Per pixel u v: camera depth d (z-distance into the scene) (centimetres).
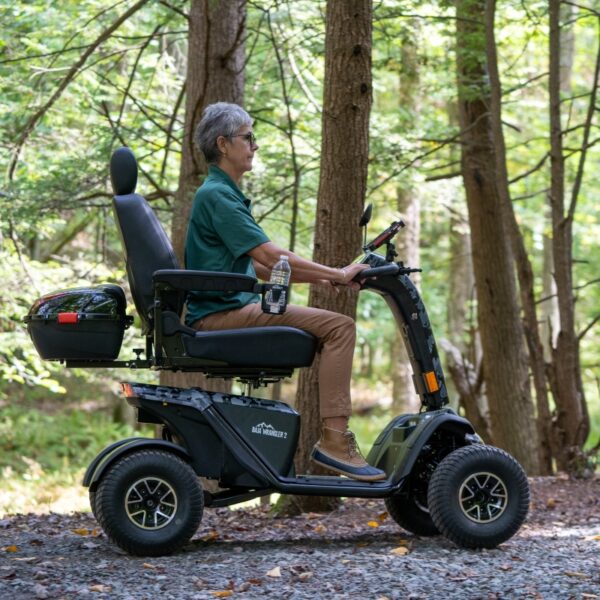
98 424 2322
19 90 1298
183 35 1421
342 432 627
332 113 823
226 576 548
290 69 1398
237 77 1069
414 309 652
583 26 1473
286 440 619
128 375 1612
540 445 1181
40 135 1376
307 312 622
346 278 621
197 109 1058
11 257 1354
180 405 606
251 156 643
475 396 1329
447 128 1633
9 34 1315
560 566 582
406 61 1470
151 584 528
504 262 1283
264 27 1344
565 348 1164
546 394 1176
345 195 824
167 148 1214
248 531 747
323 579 541
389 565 577
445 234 2722
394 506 695
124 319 613
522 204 2411
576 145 2119
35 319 600
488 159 1286
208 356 603
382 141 1295
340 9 813
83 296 601
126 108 1462
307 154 1366
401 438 647
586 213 2673
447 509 628
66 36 1382
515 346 1283
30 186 1202
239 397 619
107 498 585
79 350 600
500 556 614
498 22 1395
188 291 629
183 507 597
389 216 2130
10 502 1490
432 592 514
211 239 628
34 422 2244
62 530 719
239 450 609
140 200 619
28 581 532
